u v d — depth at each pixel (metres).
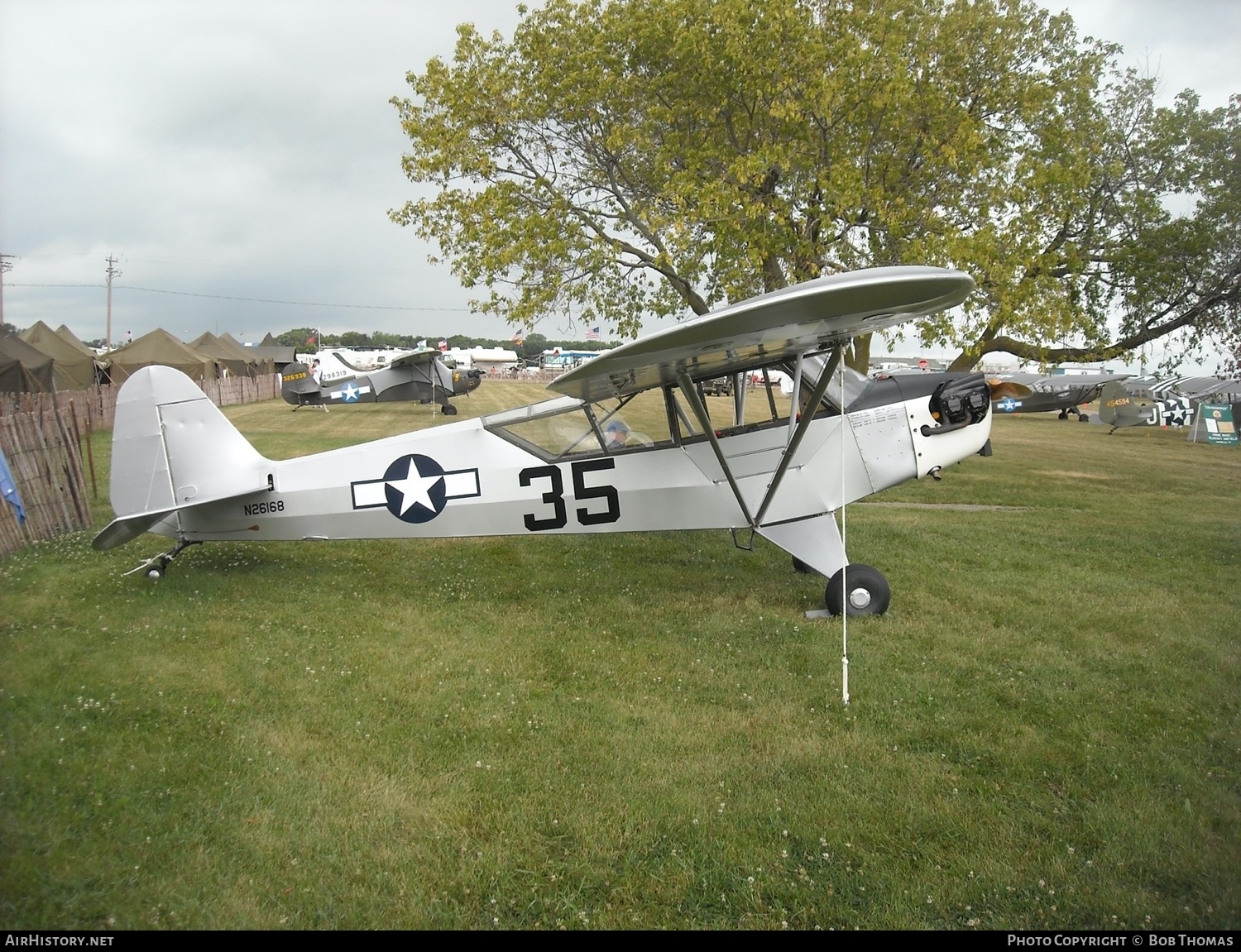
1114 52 12.62
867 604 5.31
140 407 5.81
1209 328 13.04
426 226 12.09
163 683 4.06
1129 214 12.78
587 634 4.98
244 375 34.16
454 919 2.40
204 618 5.14
